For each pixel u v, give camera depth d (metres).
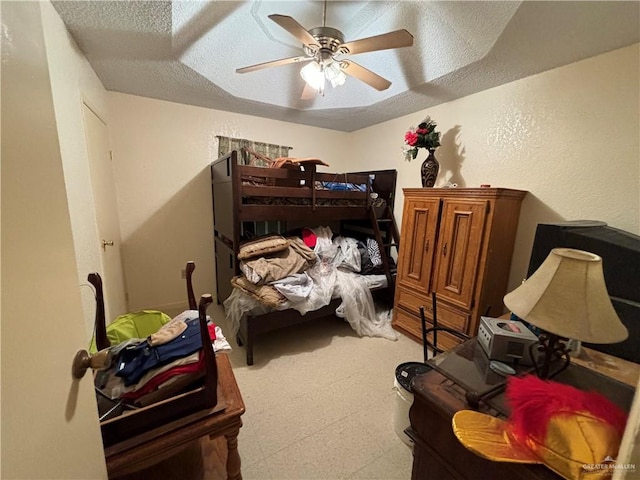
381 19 1.95
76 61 1.75
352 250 2.92
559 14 1.43
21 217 0.42
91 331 1.72
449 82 2.27
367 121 3.52
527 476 0.66
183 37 1.82
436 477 0.94
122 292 2.74
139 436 0.92
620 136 1.69
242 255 2.33
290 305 2.26
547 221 2.05
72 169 1.58
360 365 2.21
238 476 1.08
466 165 2.57
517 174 2.21
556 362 1.08
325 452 1.45
